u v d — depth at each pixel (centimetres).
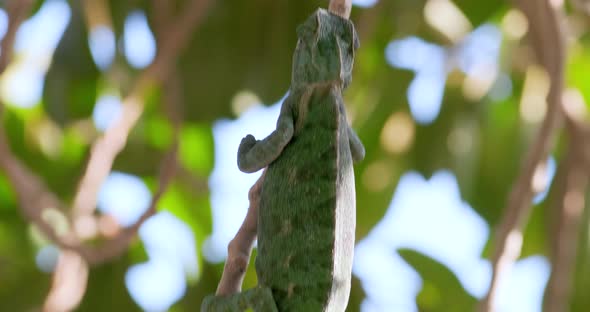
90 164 740
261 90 893
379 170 920
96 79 898
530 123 913
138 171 939
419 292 905
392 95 916
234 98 891
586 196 889
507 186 914
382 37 917
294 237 395
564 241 776
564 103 784
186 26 761
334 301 388
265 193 408
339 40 421
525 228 933
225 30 891
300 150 406
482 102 916
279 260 396
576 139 785
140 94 760
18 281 926
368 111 921
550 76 634
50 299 738
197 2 759
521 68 909
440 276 900
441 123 915
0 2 780
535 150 619
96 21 870
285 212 399
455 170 915
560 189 791
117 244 689
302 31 420
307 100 414
